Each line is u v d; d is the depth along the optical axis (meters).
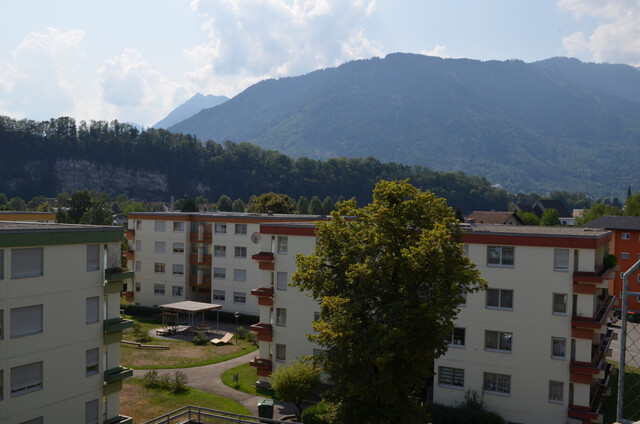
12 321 25.80
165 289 75.00
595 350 37.09
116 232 30.62
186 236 73.62
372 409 26.92
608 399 40.44
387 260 26.38
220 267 70.88
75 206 124.25
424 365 26.30
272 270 43.44
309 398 40.59
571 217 178.62
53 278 27.50
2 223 32.53
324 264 29.05
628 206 123.25
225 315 69.25
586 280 33.94
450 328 26.88
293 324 42.38
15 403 25.78
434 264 25.75
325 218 64.88
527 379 35.41
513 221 132.00
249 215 72.81
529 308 35.53
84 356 29.11
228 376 45.84
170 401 38.88
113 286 30.39
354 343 26.36
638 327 42.78
